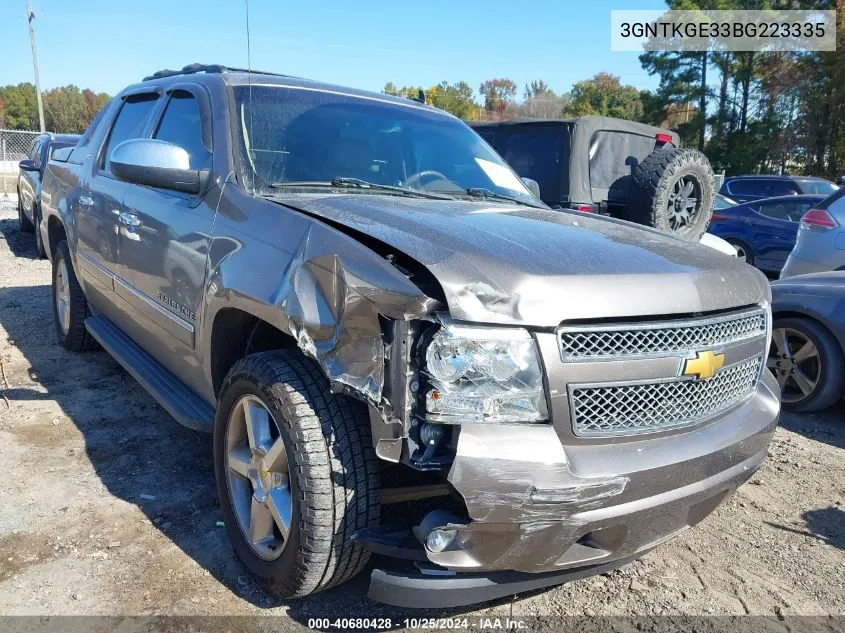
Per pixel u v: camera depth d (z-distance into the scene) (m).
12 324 6.18
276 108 3.30
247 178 2.92
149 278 3.40
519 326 1.99
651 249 2.54
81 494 3.22
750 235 11.84
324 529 2.19
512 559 2.03
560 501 1.96
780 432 4.71
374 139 3.47
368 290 2.02
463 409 1.94
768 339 2.75
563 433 2.04
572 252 2.29
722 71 41.66
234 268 2.58
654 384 2.18
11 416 4.09
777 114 40.75
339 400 2.26
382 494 2.32
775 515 3.50
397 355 1.96
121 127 4.49
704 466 2.30
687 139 42.06
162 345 3.46
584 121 7.34
